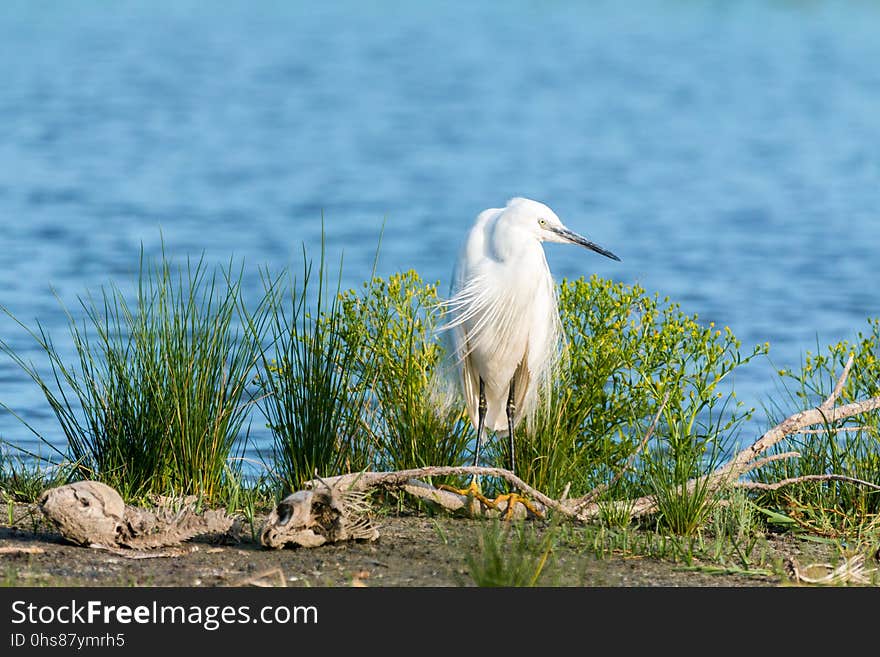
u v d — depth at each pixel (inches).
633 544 391.2
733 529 420.5
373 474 409.4
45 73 2970.0
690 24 4776.1
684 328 465.1
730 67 3425.2
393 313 483.8
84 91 2684.5
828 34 4335.6
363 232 1366.9
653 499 434.3
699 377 451.2
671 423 440.8
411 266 1168.8
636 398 465.1
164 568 361.4
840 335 896.9
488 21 4933.6
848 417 464.8
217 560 370.9
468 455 504.4
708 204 1590.8
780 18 4948.3
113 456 449.1
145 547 378.3
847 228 1422.2
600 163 1952.5
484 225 490.0
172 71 3157.0
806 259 1235.2
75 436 460.1
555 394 475.8
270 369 458.9
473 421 493.7
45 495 374.0
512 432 461.4
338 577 357.7
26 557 366.6
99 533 373.4
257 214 1467.8
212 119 2365.9
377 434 473.4
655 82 3122.5
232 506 434.3
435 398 483.8
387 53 3764.8
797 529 429.7
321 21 4813.0
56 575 350.6
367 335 473.4
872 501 444.5
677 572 371.9
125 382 452.8
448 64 3508.9
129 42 3843.5
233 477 458.3
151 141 2047.2
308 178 1763.0
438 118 2487.7
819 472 455.2
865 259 1235.2
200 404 449.7
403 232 1375.5
